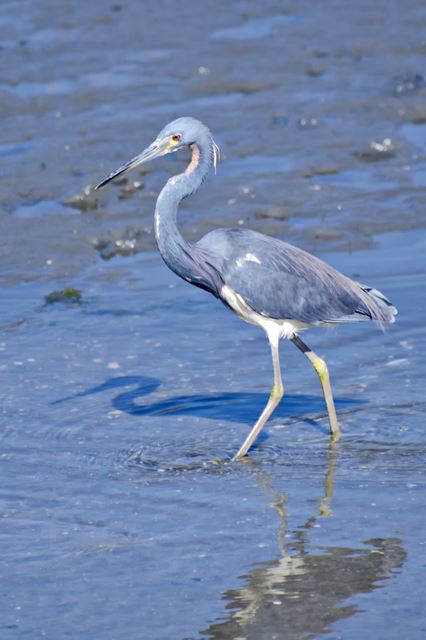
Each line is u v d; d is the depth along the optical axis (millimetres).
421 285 15828
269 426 12281
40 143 21328
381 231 17766
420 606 8758
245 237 12188
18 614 8805
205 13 29219
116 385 13336
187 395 13062
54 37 27578
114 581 9234
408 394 12805
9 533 10070
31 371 13734
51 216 18469
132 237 17812
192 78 24656
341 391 13016
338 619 8617
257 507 10422
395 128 21750
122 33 27672
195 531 10008
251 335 14695
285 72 24922
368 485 10789
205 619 8680
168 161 20531
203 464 11391
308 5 29750
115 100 23562
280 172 19828
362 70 24875
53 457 11617
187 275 12242
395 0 29719
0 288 16391
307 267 12164
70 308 15664
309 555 9539
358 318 12312
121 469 11312
